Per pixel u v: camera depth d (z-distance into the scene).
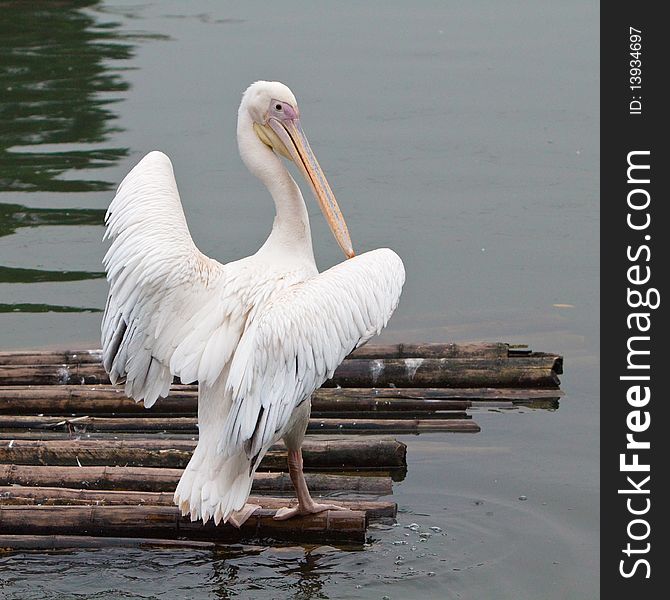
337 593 9.27
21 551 9.95
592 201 19.06
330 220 10.72
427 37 29.39
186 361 9.46
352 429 12.36
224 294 9.59
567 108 23.78
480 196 19.31
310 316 9.35
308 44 28.83
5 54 28.56
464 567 9.66
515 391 13.06
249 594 9.27
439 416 12.73
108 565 9.74
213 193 19.44
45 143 21.94
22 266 16.59
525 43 28.53
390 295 9.84
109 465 11.40
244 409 9.11
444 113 23.61
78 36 30.19
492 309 15.17
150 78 26.23
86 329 14.60
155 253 9.53
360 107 24.09
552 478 11.25
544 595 9.24
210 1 33.81
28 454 11.40
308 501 10.16
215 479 9.41
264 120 10.78
